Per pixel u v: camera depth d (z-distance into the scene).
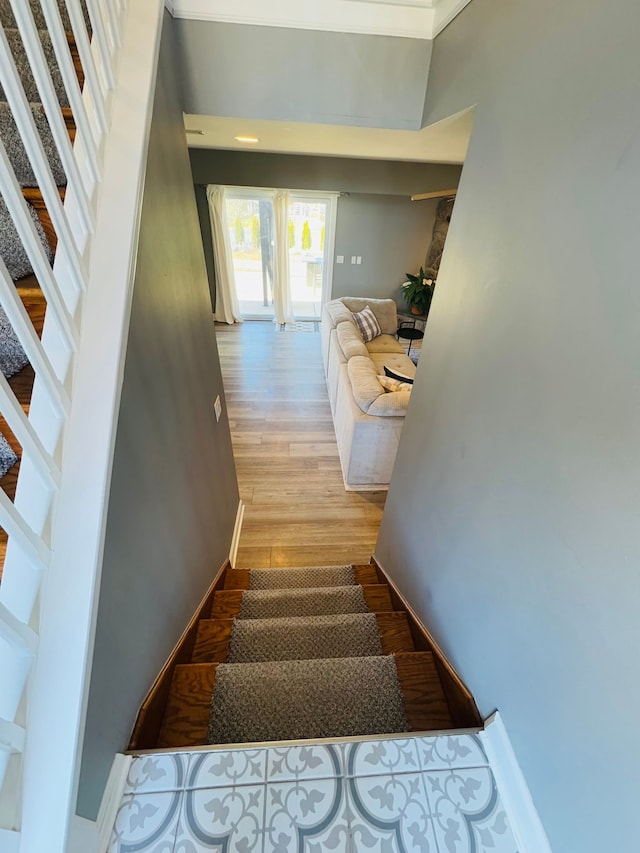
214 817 0.93
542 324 0.90
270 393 4.94
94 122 0.97
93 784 0.86
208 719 1.30
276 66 1.63
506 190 1.08
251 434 4.20
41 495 0.79
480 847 0.90
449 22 1.46
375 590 2.25
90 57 0.91
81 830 0.79
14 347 1.03
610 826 0.71
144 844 0.89
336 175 4.41
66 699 0.74
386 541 2.41
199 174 4.35
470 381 1.29
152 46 1.11
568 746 0.81
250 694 1.36
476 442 1.24
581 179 0.78
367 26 1.58
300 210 6.34
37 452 0.73
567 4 0.81
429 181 4.49
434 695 1.40
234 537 2.94
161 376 1.32
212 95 1.66
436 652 1.49
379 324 5.81
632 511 0.65
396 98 1.73
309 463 3.84
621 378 0.67
